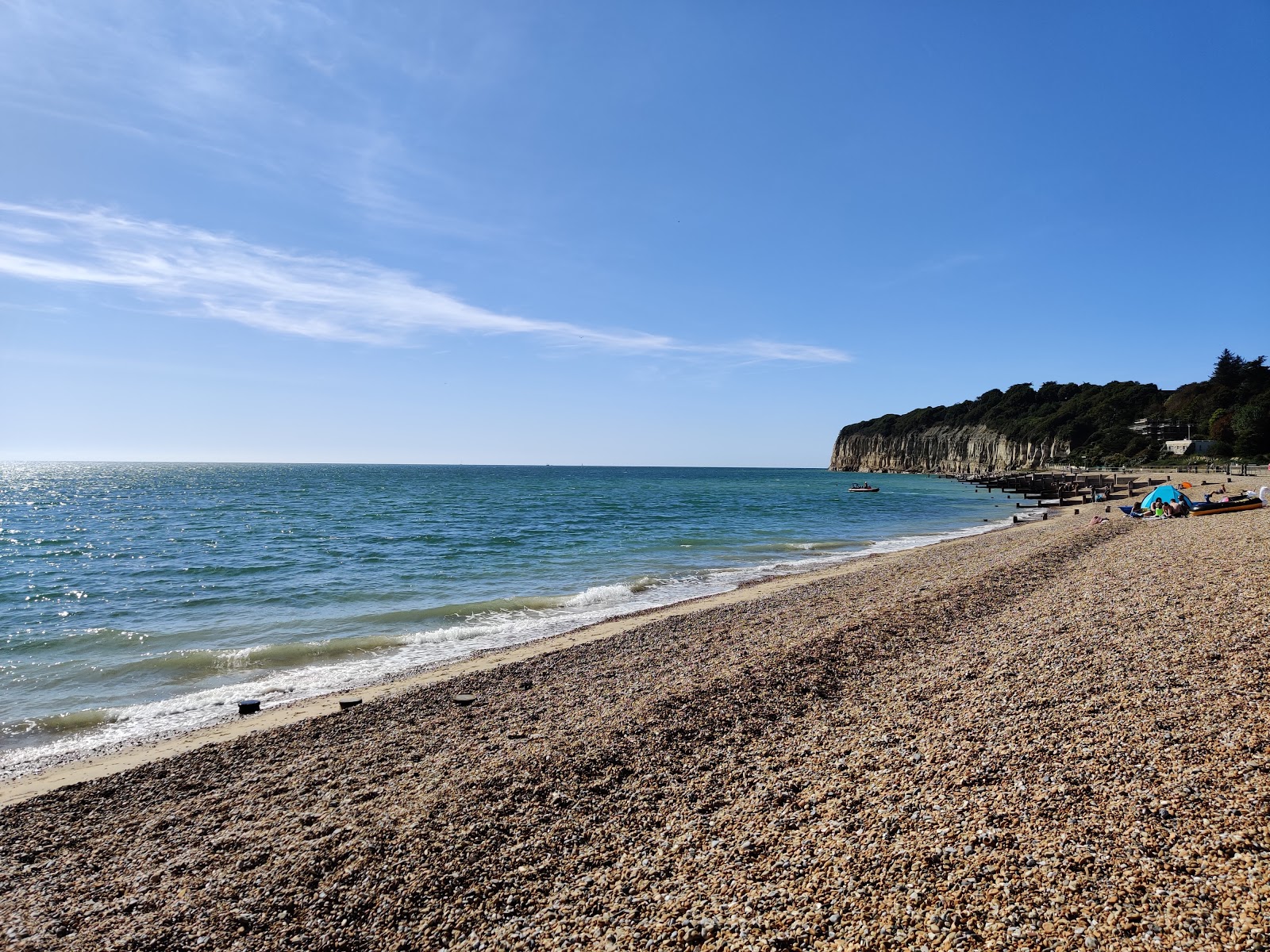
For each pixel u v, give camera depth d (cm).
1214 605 1073
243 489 9531
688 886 519
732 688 973
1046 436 13312
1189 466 8181
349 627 1681
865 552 3000
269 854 620
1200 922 399
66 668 1354
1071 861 473
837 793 638
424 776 775
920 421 19588
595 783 711
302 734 947
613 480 14638
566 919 498
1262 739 603
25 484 11212
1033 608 1288
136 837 681
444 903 530
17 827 713
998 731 718
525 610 1859
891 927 438
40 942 514
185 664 1376
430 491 9206
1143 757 606
